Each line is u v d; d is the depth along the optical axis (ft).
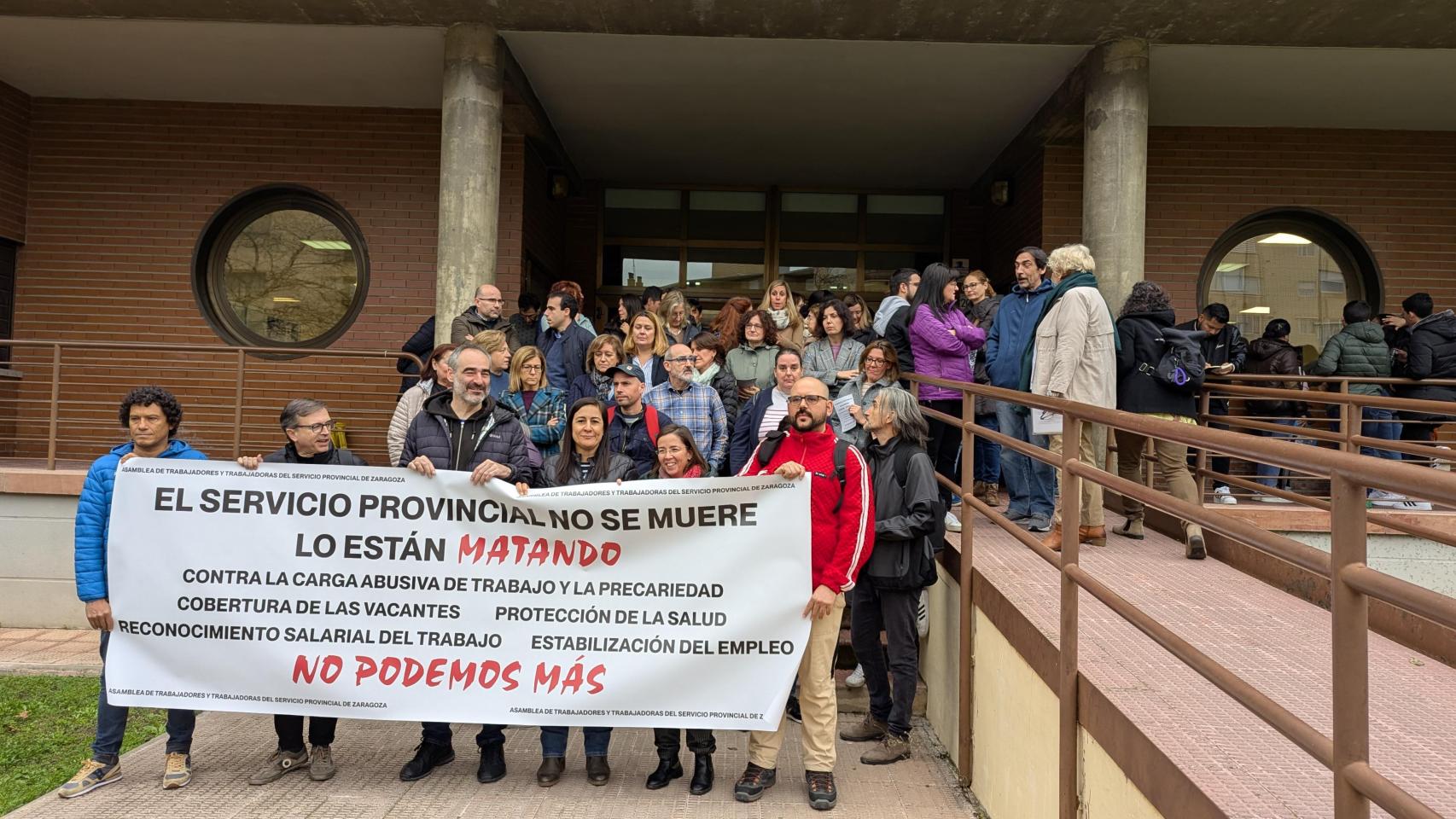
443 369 17.87
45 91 29.27
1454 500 4.38
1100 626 12.14
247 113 29.76
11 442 29.27
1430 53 23.82
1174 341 17.74
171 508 13.38
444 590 13.33
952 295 20.31
